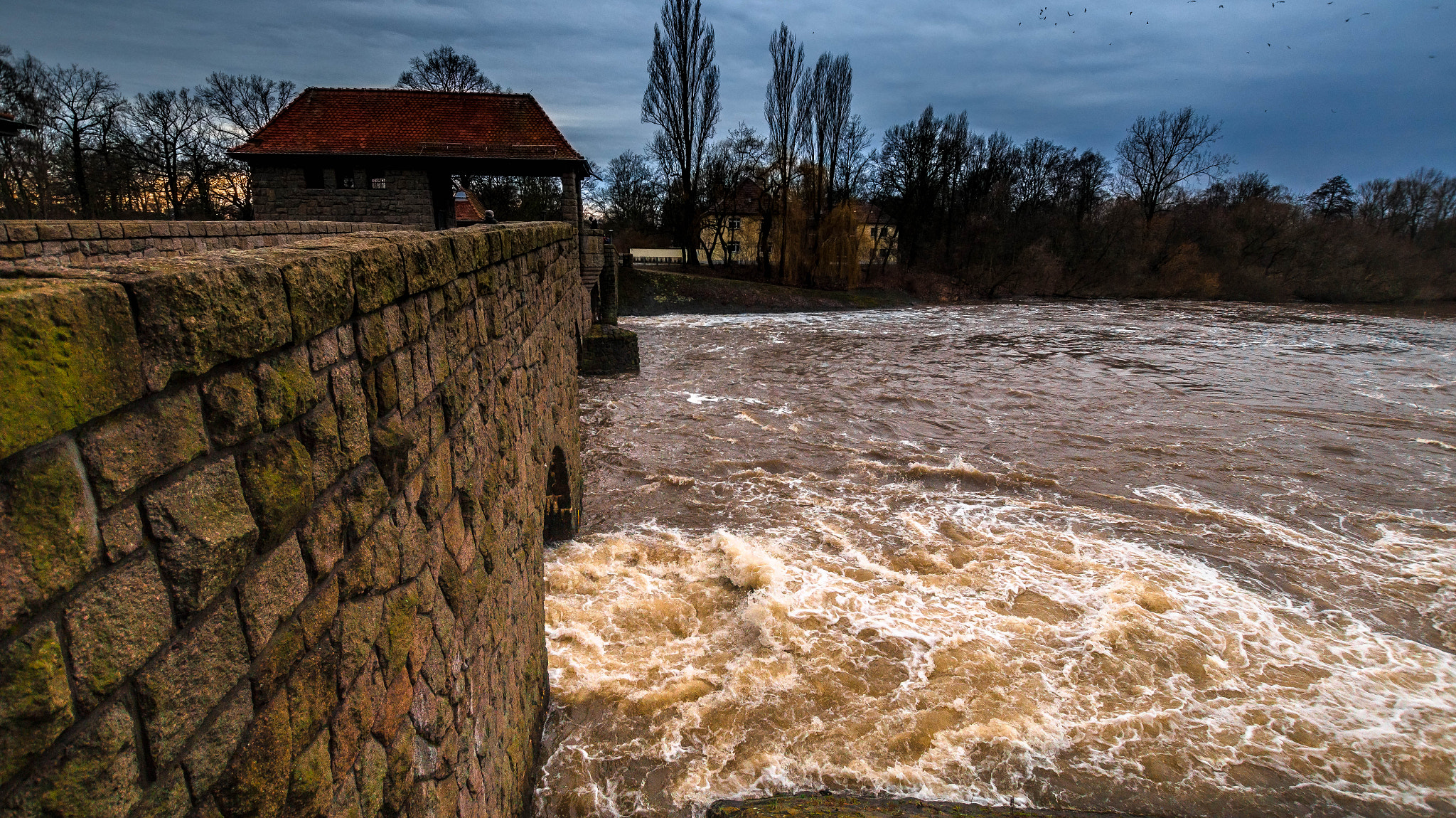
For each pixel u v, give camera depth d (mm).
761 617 9070
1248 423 18688
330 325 2023
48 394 1168
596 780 6570
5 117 10023
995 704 7684
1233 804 6562
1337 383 23297
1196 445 16781
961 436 17422
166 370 1423
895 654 8461
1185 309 44562
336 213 20453
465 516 3453
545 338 6457
